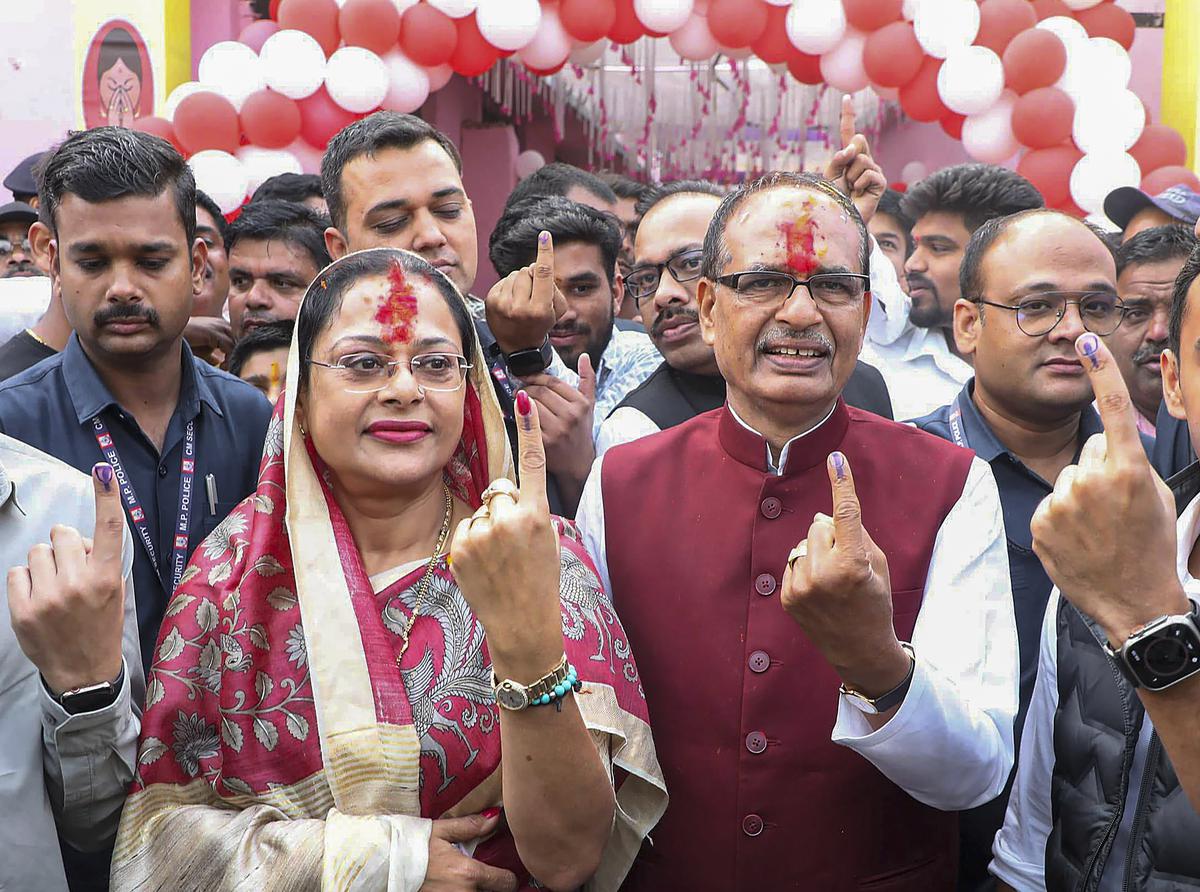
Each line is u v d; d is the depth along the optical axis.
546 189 4.40
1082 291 2.63
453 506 2.05
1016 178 4.03
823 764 2.01
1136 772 1.73
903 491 2.12
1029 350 2.64
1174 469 2.83
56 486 1.97
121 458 2.40
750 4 4.58
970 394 2.87
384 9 4.41
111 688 1.75
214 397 2.57
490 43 4.55
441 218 2.68
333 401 1.90
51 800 1.87
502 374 2.57
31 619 1.69
